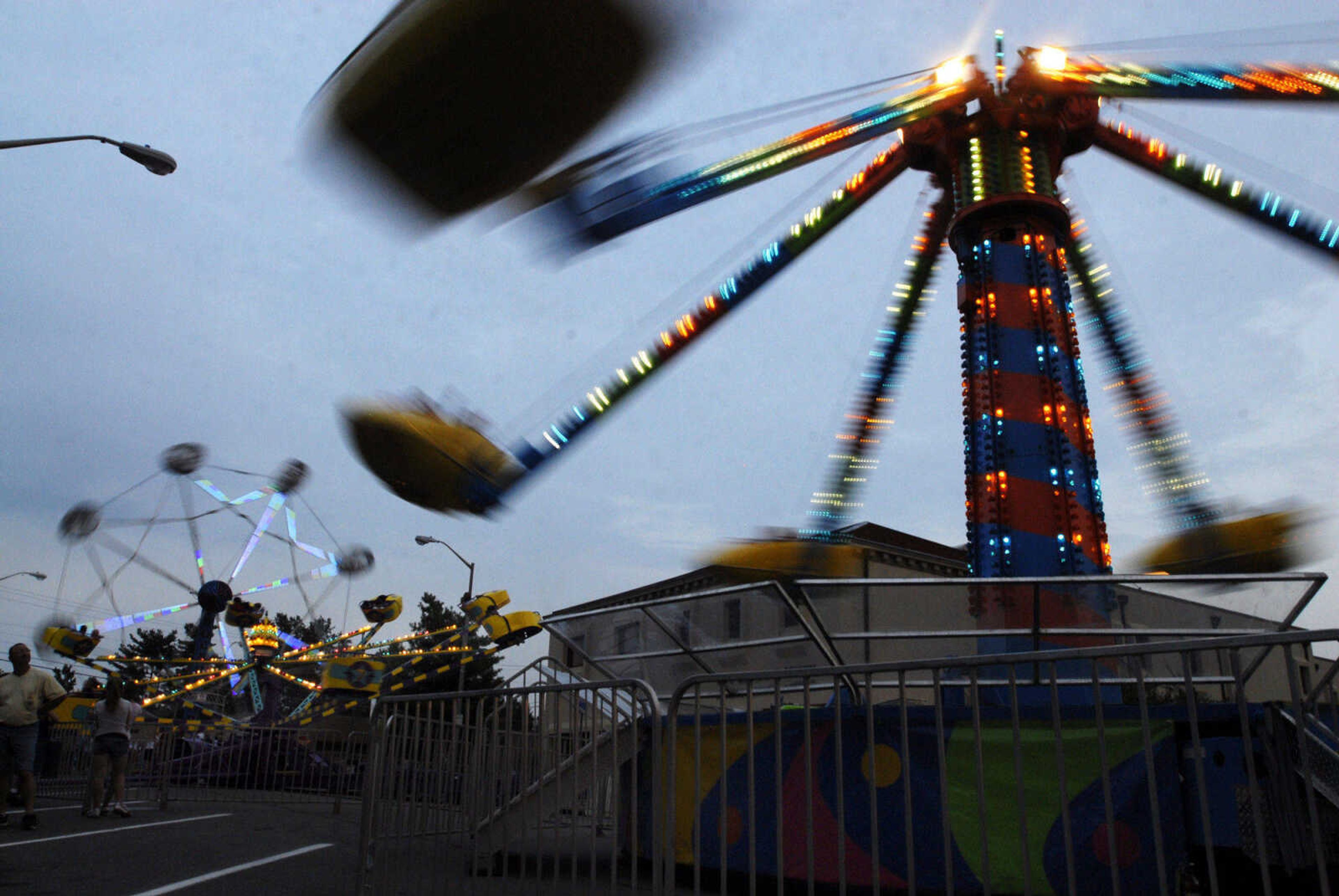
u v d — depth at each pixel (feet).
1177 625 22.63
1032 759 20.22
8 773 29.84
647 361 47.21
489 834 17.28
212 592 95.76
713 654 25.72
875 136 45.24
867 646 23.91
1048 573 35.27
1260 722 18.72
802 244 50.26
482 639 78.79
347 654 80.94
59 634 77.71
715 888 23.54
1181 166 45.06
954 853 20.20
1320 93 39.91
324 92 24.17
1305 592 20.92
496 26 22.07
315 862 25.45
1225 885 18.33
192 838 29.94
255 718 80.23
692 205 42.75
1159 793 19.04
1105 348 51.06
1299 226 41.93
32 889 19.49
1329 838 15.23
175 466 104.22
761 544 37.78
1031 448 37.17
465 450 41.24
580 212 36.81
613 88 23.76
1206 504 42.45
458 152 24.56
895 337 51.93
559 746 17.07
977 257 41.32
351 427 40.91
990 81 43.78
